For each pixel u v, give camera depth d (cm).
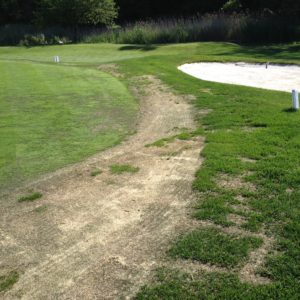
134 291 407
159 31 3262
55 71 1867
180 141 838
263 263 432
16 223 552
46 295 413
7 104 1253
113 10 3778
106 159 775
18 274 448
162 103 1220
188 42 3152
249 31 3186
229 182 615
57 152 834
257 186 596
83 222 544
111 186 646
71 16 3531
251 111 1008
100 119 1079
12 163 779
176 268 435
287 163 657
